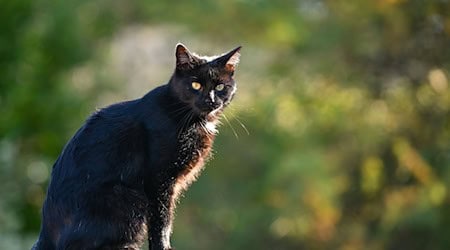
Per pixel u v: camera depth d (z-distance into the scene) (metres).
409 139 19.08
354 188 19.00
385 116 19.03
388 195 18.69
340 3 18.22
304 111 18.59
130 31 20.38
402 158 18.66
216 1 18.30
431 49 18.77
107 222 7.92
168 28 19.75
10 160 18.55
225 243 18.89
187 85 8.52
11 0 20.14
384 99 19.08
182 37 19.11
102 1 19.48
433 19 18.38
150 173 8.23
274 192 18.02
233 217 18.52
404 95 19.14
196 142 8.57
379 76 19.02
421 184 18.55
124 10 19.58
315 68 18.50
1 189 18.38
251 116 17.97
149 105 8.30
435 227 18.45
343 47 18.42
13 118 20.19
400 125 19.05
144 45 20.48
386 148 19.05
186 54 8.60
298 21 18.19
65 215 7.90
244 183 18.33
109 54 19.66
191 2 18.50
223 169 18.23
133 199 8.08
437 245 18.94
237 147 18.05
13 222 17.33
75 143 8.09
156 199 8.28
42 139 20.17
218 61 8.72
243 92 18.45
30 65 20.39
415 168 18.61
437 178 18.44
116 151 8.07
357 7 18.06
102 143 8.05
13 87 20.36
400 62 18.89
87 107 19.47
